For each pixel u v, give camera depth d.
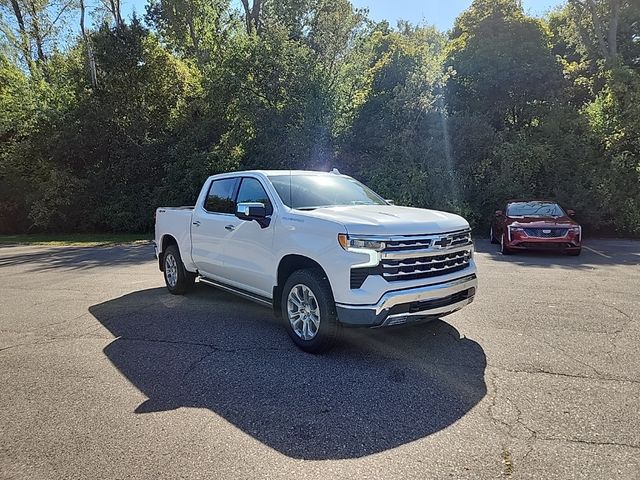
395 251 4.18
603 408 3.39
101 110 20.78
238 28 26.88
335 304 4.30
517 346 4.75
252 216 5.11
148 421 3.33
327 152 19.38
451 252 4.58
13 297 7.66
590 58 22.94
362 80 21.20
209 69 21.64
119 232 22.19
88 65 22.28
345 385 3.88
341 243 4.23
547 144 16.97
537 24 18.61
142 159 21.48
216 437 3.09
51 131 22.25
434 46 24.36
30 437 3.13
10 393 3.84
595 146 17.30
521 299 6.75
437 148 17.70
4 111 22.52
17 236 21.67
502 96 18.95
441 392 3.71
